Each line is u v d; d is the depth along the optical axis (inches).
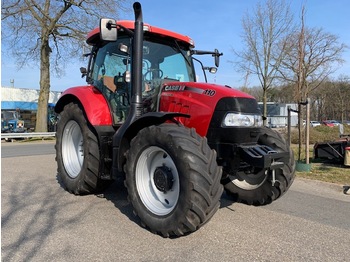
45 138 812.6
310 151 450.0
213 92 148.2
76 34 795.4
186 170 123.2
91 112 179.2
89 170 181.9
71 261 109.4
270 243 129.0
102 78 193.3
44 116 851.4
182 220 124.0
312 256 118.3
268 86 882.8
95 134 184.7
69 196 189.6
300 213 171.8
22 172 263.9
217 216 160.7
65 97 214.7
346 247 127.2
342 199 208.5
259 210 173.2
